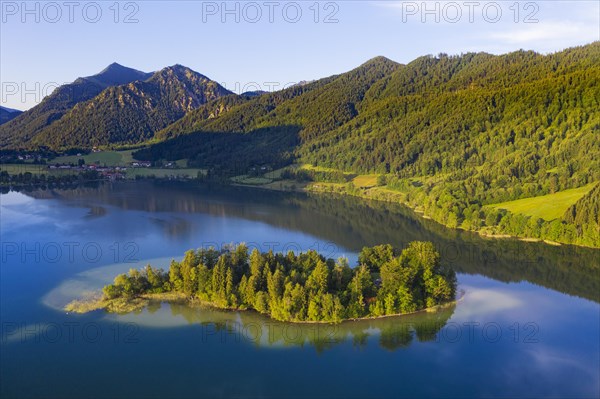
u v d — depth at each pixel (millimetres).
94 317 121125
